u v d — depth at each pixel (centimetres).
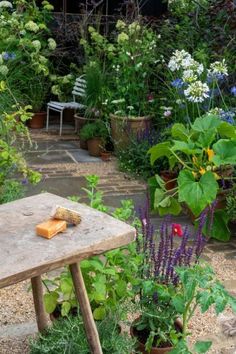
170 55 642
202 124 392
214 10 614
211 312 302
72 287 242
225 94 529
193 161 396
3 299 305
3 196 373
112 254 240
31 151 639
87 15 766
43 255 178
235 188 397
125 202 270
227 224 417
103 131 620
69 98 770
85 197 489
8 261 173
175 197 400
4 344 263
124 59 629
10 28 737
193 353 258
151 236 255
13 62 721
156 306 243
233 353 265
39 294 240
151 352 242
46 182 526
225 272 354
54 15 826
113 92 641
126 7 787
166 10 834
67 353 221
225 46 570
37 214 213
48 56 791
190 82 477
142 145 561
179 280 246
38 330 252
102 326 234
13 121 382
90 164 598
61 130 730
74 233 196
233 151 370
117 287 240
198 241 257
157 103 612
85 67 682
